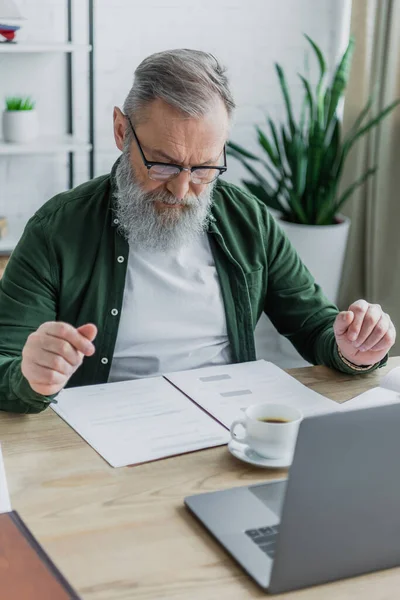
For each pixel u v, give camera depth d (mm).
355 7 3750
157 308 1750
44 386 1277
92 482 1193
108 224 1721
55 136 3652
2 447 1281
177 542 1057
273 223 1899
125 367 1748
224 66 1627
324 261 3580
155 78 1544
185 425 1371
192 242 1797
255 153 4102
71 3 3520
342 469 938
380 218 3781
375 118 3645
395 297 3795
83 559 1013
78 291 1708
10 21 3217
